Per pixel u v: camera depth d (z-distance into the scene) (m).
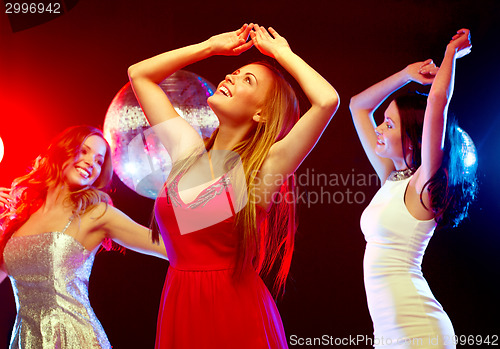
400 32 4.83
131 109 2.73
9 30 4.74
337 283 4.73
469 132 4.76
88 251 2.86
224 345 2.14
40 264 2.74
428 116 2.70
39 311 2.70
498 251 4.73
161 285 4.74
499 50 4.74
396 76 3.20
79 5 4.82
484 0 4.74
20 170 4.66
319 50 4.86
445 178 2.83
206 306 2.18
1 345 4.17
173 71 2.44
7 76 4.74
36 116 4.76
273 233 2.68
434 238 4.84
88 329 2.72
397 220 2.88
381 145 3.10
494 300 4.74
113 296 4.71
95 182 3.04
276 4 4.87
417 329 2.75
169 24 4.85
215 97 2.37
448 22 4.79
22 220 2.88
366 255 2.98
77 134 2.95
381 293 2.86
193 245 2.22
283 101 2.40
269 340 2.21
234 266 2.20
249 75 2.38
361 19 4.85
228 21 4.86
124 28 4.85
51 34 4.80
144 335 4.69
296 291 4.72
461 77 4.78
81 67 4.82
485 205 4.75
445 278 4.80
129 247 2.90
